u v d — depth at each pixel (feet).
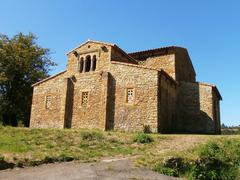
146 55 104.73
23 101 129.39
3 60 121.90
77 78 88.58
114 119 78.95
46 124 90.07
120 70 81.76
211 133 90.27
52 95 91.81
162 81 80.48
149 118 74.59
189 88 96.68
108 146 52.95
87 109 83.97
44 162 40.60
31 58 130.93
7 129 67.10
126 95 79.05
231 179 43.09
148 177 34.94
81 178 32.22
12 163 38.19
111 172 35.63
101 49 86.22
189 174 40.09
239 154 48.11
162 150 49.26
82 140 56.39
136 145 54.44
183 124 94.53
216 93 102.06
